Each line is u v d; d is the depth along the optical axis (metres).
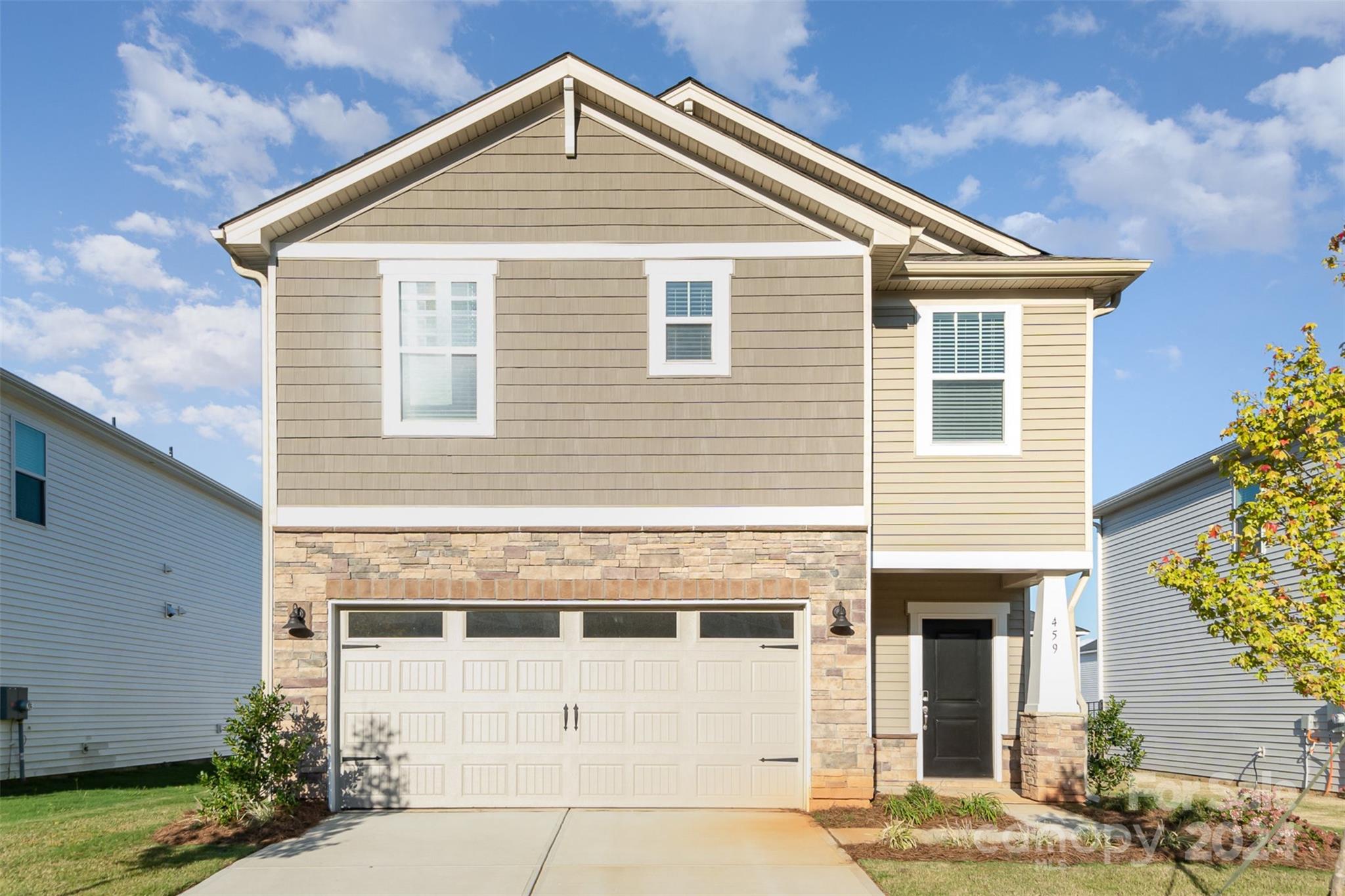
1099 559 22.53
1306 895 7.53
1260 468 7.38
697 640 10.68
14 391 14.57
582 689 10.62
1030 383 11.37
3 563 14.44
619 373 10.73
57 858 8.44
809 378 10.73
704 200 10.88
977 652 12.84
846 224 10.75
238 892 7.56
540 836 9.27
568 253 10.83
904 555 11.03
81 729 16.42
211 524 21.70
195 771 17.33
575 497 10.62
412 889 7.65
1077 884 7.79
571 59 10.64
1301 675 6.98
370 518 10.53
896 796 10.92
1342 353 7.21
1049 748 11.16
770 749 10.57
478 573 10.54
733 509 10.62
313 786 10.21
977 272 11.06
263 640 10.39
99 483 17.12
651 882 7.82
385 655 10.58
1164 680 19.22
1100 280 11.27
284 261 10.73
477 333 10.75
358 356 10.68
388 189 10.87
